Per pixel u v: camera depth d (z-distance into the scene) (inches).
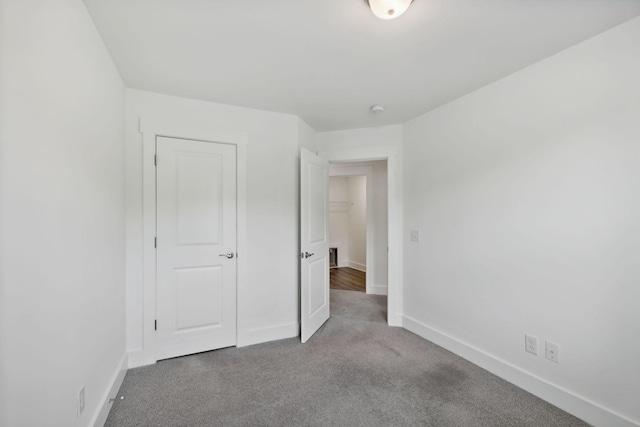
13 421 33.2
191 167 97.0
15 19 33.6
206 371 86.2
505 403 71.3
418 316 114.3
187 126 95.7
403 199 122.2
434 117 106.8
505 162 82.5
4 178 31.7
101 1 52.7
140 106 90.4
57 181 43.5
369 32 62.8
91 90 57.9
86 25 54.9
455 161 98.3
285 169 112.4
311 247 114.1
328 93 93.9
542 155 73.7
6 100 32.0
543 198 73.5
